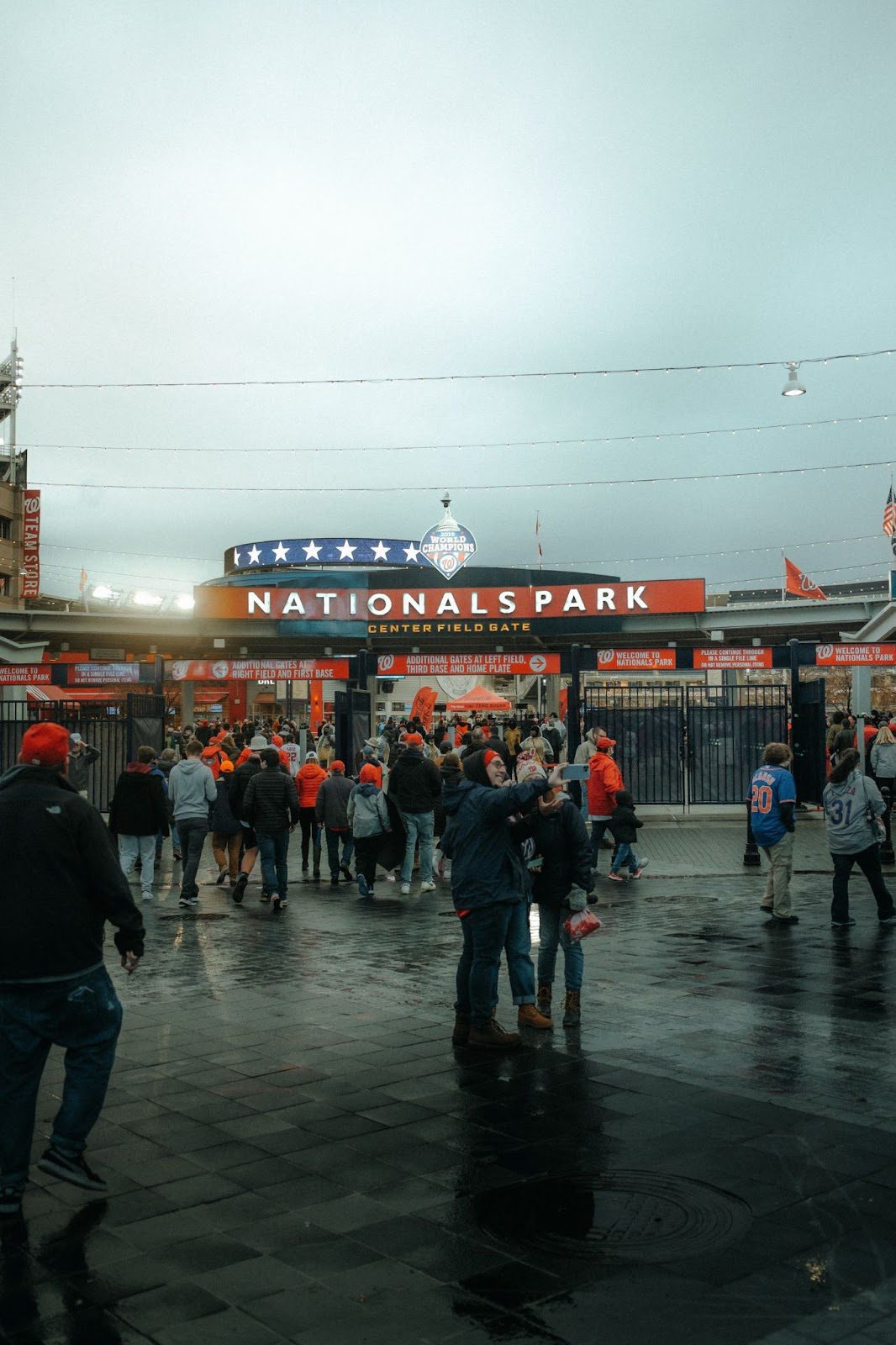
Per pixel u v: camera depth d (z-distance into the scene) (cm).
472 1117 539
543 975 760
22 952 434
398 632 4019
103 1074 449
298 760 2011
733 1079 596
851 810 1077
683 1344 329
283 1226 416
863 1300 354
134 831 1312
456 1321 345
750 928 1083
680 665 1970
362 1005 784
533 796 654
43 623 4012
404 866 1417
